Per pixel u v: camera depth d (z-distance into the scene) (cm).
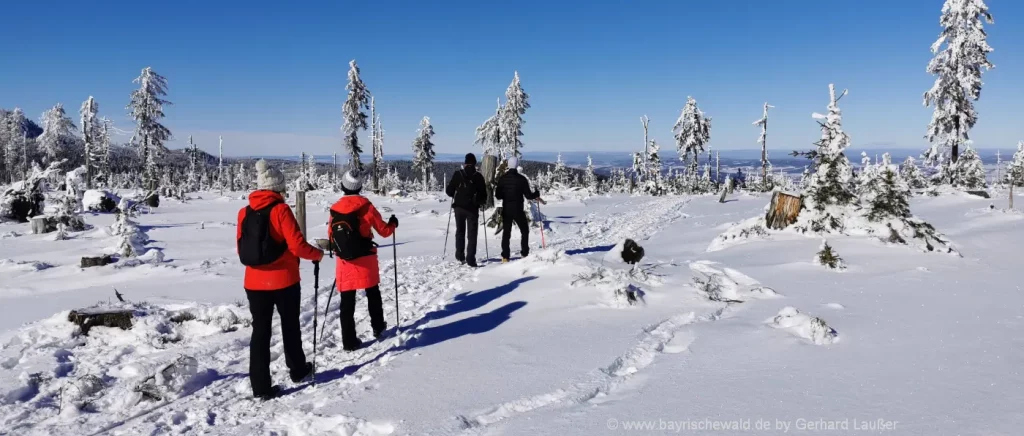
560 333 521
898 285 656
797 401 334
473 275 836
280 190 425
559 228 1538
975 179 2670
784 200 1074
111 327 568
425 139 6431
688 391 362
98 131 6431
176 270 952
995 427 282
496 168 1585
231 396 427
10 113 9125
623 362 442
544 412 348
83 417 391
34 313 659
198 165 8319
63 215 1681
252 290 414
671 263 823
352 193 536
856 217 1019
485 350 484
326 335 575
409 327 586
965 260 812
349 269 522
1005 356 390
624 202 2792
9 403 412
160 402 415
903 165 3331
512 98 5131
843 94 1068
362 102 4809
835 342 451
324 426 359
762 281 706
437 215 1967
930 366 380
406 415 360
